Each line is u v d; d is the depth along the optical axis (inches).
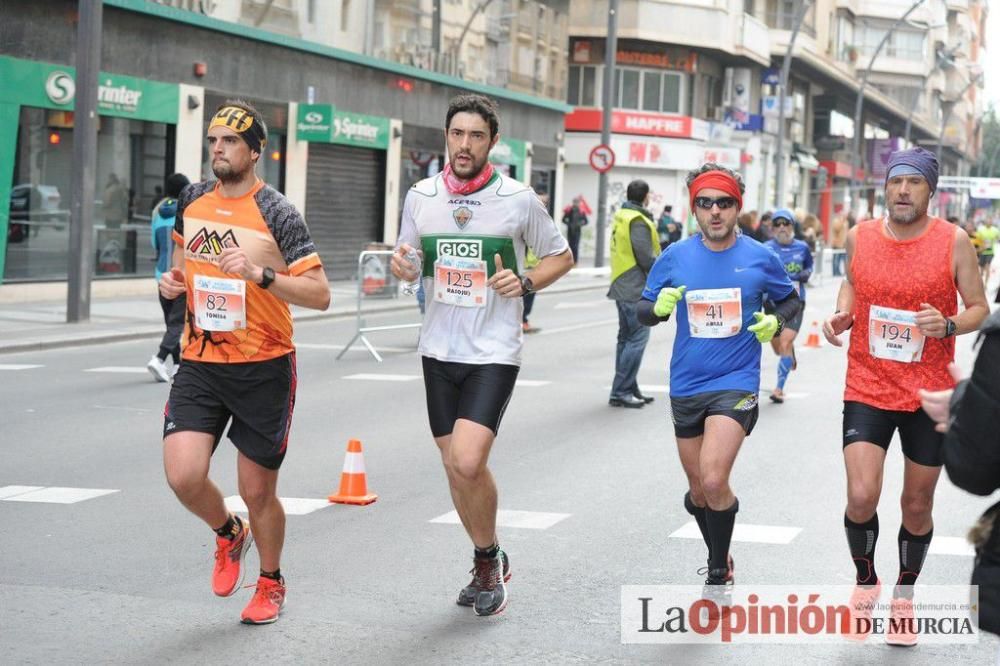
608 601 259.9
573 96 2130.9
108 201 998.4
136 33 1011.9
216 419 234.7
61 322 789.9
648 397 551.2
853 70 3351.4
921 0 2396.7
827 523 334.0
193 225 232.8
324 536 311.0
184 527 315.0
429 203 247.8
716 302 249.6
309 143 1256.8
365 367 667.4
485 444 239.6
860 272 239.5
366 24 1338.6
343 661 219.3
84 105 781.9
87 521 320.2
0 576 268.7
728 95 2372.0
